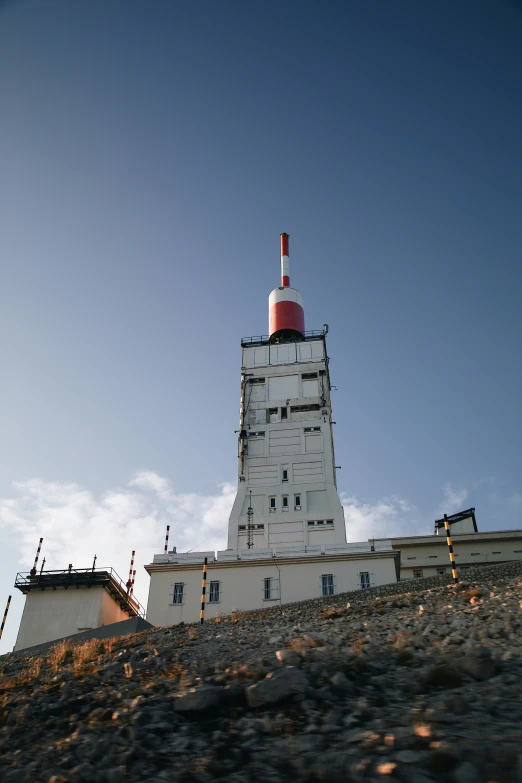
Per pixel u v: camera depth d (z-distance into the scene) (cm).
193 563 5197
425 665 1012
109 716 935
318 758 666
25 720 982
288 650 1103
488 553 7094
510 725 685
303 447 6781
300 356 7575
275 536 6222
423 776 578
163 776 682
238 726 817
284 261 8894
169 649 1562
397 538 7319
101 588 5200
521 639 1130
